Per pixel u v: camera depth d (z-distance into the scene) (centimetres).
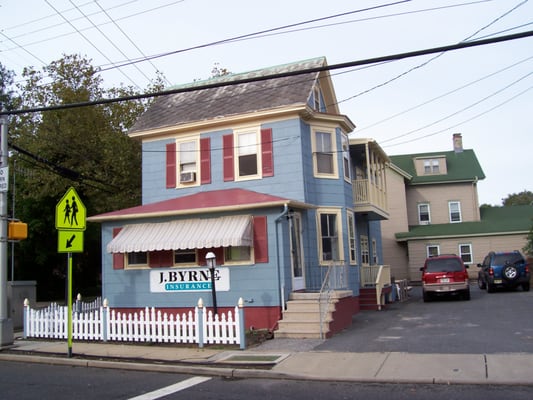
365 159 2483
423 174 3834
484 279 2538
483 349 1069
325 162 1925
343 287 1705
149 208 1697
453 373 890
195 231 1538
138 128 2052
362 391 830
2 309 1325
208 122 1903
